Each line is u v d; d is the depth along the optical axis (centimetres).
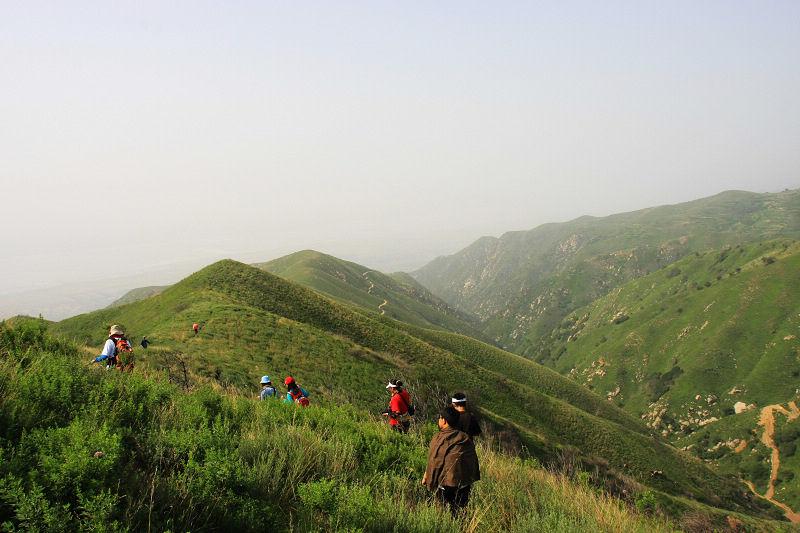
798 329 13025
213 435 511
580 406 8800
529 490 662
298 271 16575
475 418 568
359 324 6162
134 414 554
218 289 5450
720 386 13275
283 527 405
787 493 9325
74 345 1021
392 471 611
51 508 299
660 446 6950
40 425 438
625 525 578
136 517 338
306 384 3178
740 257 18738
